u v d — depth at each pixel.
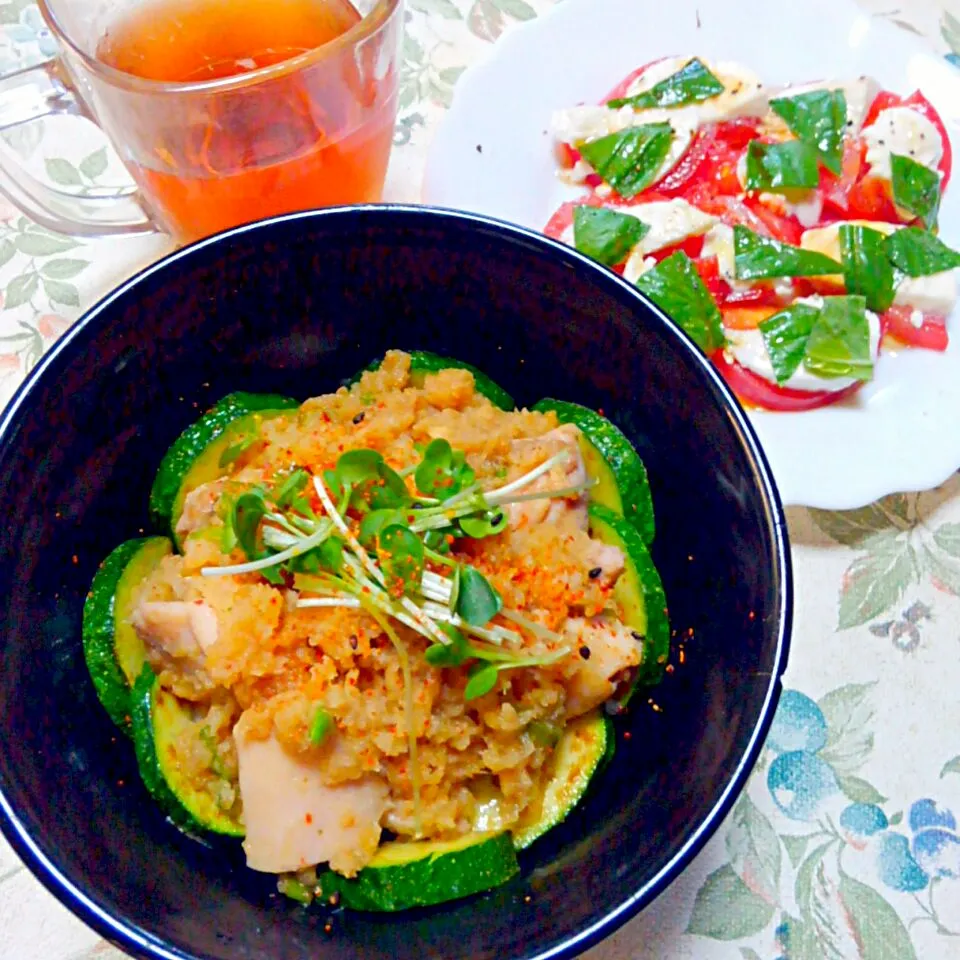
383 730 0.28
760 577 0.27
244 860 0.29
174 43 0.36
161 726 0.29
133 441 0.31
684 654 0.30
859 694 0.33
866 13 0.43
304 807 0.28
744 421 0.28
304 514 0.29
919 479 0.35
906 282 0.38
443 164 0.40
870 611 0.34
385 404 0.31
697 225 0.40
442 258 0.31
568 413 0.33
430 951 0.27
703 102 0.42
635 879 0.25
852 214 0.42
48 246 0.39
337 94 0.34
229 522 0.29
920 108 0.41
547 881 0.28
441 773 0.28
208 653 0.28
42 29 0.42
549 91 0.42
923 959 0.30
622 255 0.40
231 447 0.31
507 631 0.28
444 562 0.28
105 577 0.30
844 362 0.37
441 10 0.44
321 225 0.30
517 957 0.25
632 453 0.32
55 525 0.29
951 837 0.32
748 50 0.43
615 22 0.43
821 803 0.32
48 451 0.28
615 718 0.30
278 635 0.28
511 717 0.28
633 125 0.42
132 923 0.25
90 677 0.29
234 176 0.34
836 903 0.31
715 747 0.27
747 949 0.30
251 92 0.32
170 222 0.37
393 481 0.29
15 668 0.27
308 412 0.32
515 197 0.41
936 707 0.33
